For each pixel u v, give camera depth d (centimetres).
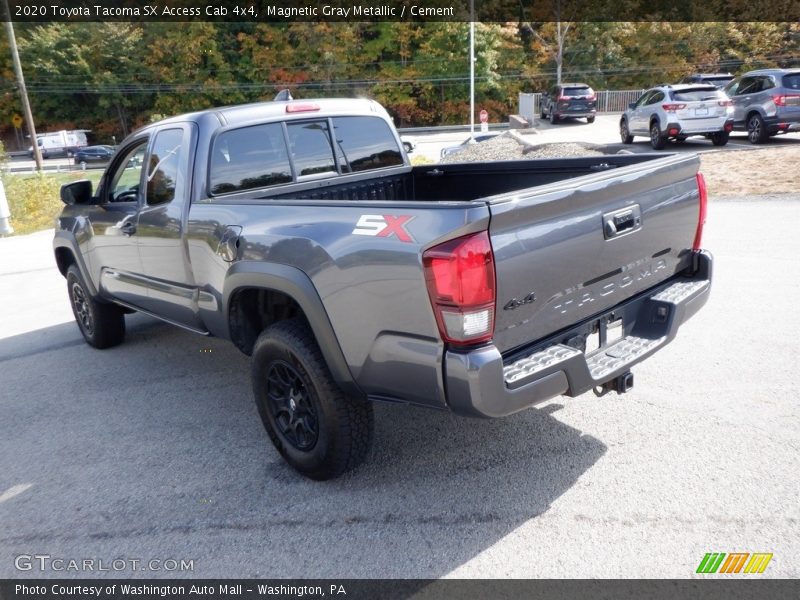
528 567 265
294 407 335
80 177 3881
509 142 1638
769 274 624
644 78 5103
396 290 265
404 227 261
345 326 290
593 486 315
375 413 410
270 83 5378
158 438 400
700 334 493
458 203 248
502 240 253
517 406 262
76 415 442
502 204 247
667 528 281
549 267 274
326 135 457
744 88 1725
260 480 345
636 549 270
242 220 344
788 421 362
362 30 5262
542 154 1434
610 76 5166
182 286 417
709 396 397
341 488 331
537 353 278
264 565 278
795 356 444
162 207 413
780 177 1122
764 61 4897
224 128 400
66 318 695
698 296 345
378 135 492
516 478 328
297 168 441
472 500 312
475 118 5262
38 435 416
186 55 5428
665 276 355
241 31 5381
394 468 346
